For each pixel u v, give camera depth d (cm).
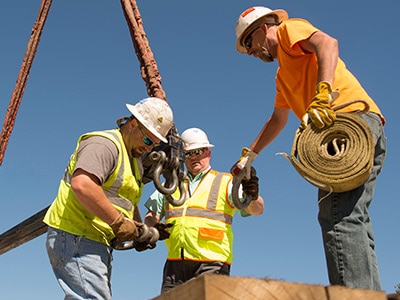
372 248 345
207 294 166
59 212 381
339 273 336
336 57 370
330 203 350
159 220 569
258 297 172
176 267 536
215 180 560
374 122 367
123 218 367
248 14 430
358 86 386
